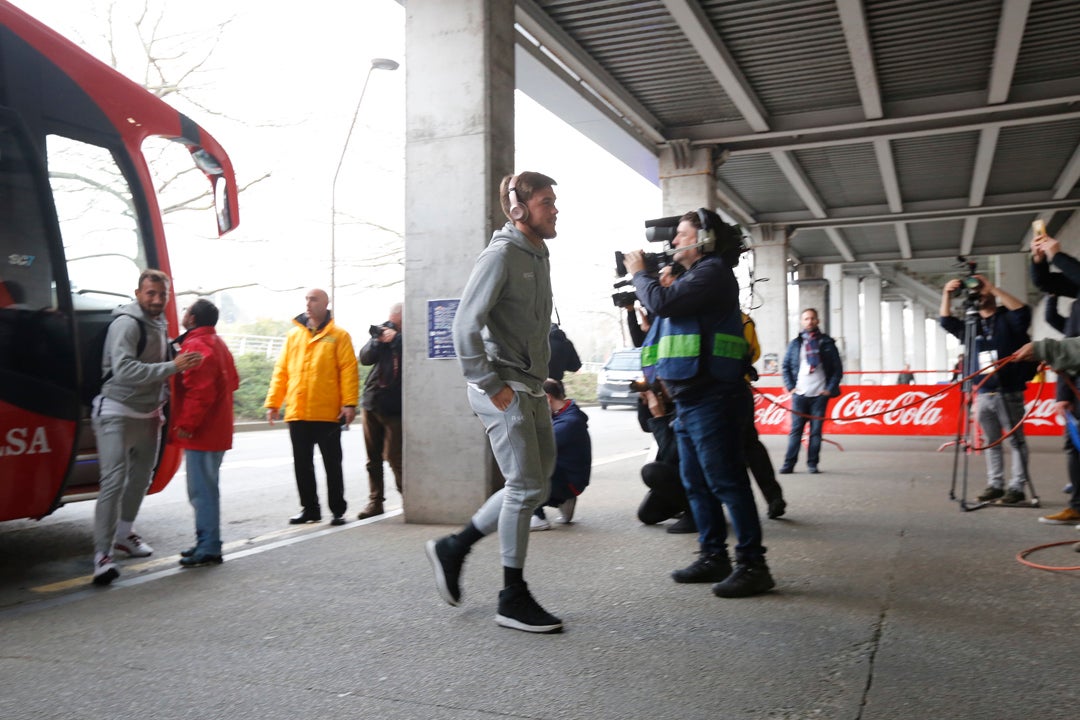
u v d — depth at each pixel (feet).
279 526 24.50
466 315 12.45
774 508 22.30
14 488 17.61
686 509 20.68
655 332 16.84
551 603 14.33
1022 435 24.31
